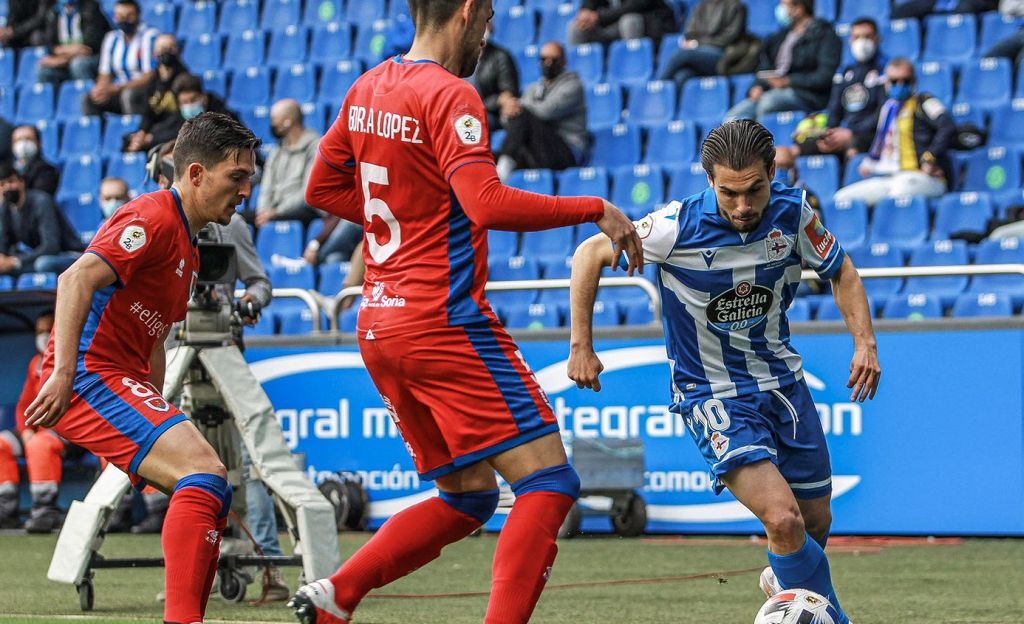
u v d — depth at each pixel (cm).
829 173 3083
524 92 3703
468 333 950
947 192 3031
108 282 1030
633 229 930
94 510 1494
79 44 4209
